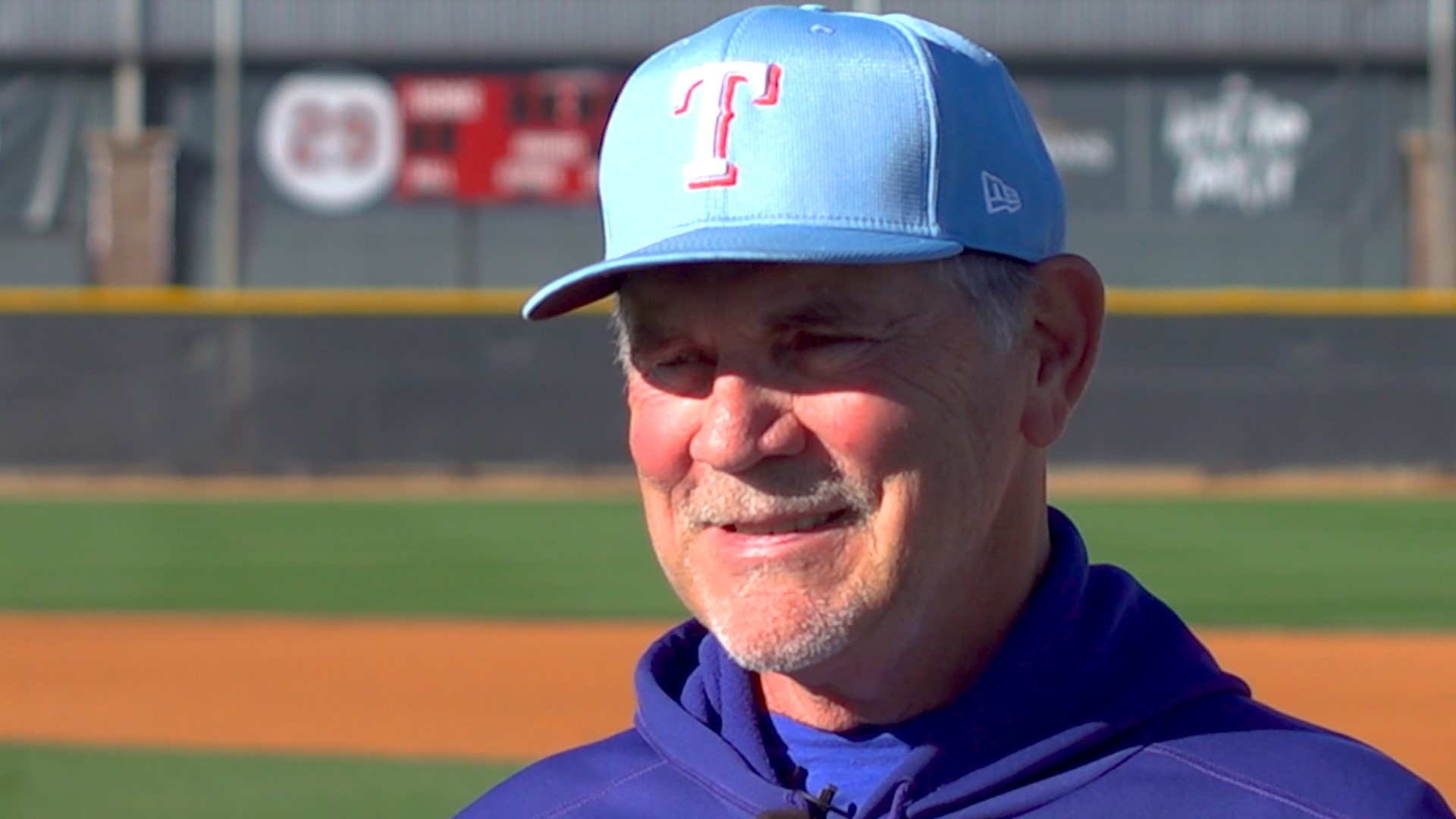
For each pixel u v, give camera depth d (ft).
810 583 5.27
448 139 78.07
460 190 78.07
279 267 78.07
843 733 5.74
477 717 23.93
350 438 56.49
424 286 78.13
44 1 77.36
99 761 21.22
